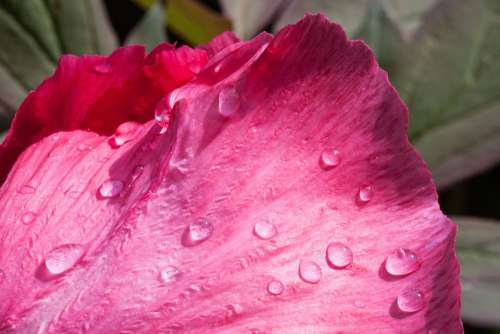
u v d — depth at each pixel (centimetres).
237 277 23
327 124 24
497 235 30
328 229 23
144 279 23
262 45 24
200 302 23
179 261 23
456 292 23
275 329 23
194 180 23
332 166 24
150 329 23
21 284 23
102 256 23
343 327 23
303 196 23
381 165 24
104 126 25
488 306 29
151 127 24
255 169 24
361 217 23
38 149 25
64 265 23
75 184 24
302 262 23
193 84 24
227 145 24
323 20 24
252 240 23
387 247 23
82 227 23
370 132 24
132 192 24
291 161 24
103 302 23
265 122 24
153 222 23
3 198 24
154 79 25
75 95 25
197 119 24
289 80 24
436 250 23
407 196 24
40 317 23
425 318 23
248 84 24
